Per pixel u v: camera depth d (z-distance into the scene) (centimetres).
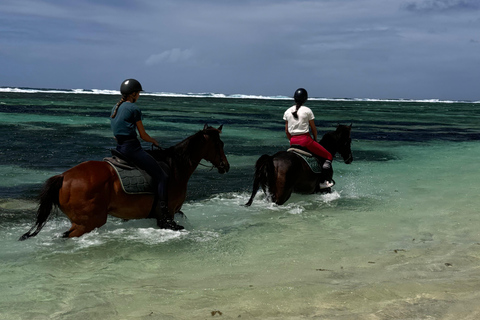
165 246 589
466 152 1783
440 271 499
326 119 4375
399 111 7631
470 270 501
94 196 556
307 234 657
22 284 459
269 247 596
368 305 403
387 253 570
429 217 757
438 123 4128
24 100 5997
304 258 552
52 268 506
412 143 2152
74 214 559
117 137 586
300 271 505
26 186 971
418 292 431
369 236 649
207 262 536
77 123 2677
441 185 1052
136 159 587
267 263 534
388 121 4275
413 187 1027
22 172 1126
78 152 1481
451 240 627
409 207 830
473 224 709
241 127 2927
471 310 382
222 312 392
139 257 548
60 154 1427
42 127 2347
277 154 812
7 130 2117
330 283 463
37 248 570
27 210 781
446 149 1891
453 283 453
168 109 5162
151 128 2598
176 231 646
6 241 598
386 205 847
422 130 3122
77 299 423
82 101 6531
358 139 2336
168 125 2848
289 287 447
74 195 551
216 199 898
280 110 6197
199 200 891
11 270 498
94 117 3250
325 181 873
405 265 522
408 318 368
